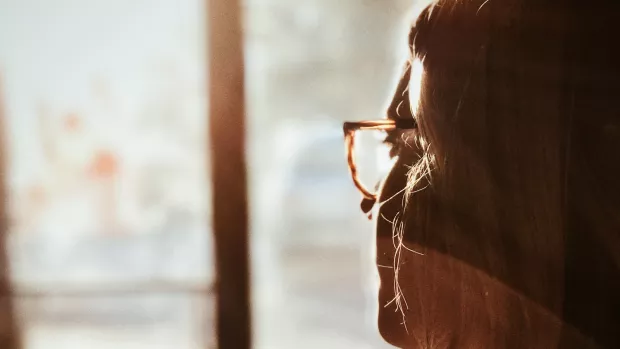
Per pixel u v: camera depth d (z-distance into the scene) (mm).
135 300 945
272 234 963
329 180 997
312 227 1009
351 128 460
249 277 884
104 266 978
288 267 998
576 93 372
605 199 370
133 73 923
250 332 888
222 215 869
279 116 924
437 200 409
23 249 977
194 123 904
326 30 890
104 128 955
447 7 407
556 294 380
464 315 406
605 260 373
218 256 879
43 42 910
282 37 882
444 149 403
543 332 385
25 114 944
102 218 992
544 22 377
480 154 392
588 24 372
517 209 385
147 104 934
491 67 387
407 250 425
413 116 429
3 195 958
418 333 426
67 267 988
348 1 867
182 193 936
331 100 923
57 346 902
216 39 832
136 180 974
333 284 995
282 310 946
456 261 405
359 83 886
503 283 391
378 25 839
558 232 377
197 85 888
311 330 926
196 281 911
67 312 952
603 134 368
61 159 967
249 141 869
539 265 382
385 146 458
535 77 378
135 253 976
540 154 377
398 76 467
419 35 417
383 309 442
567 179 374
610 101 367
